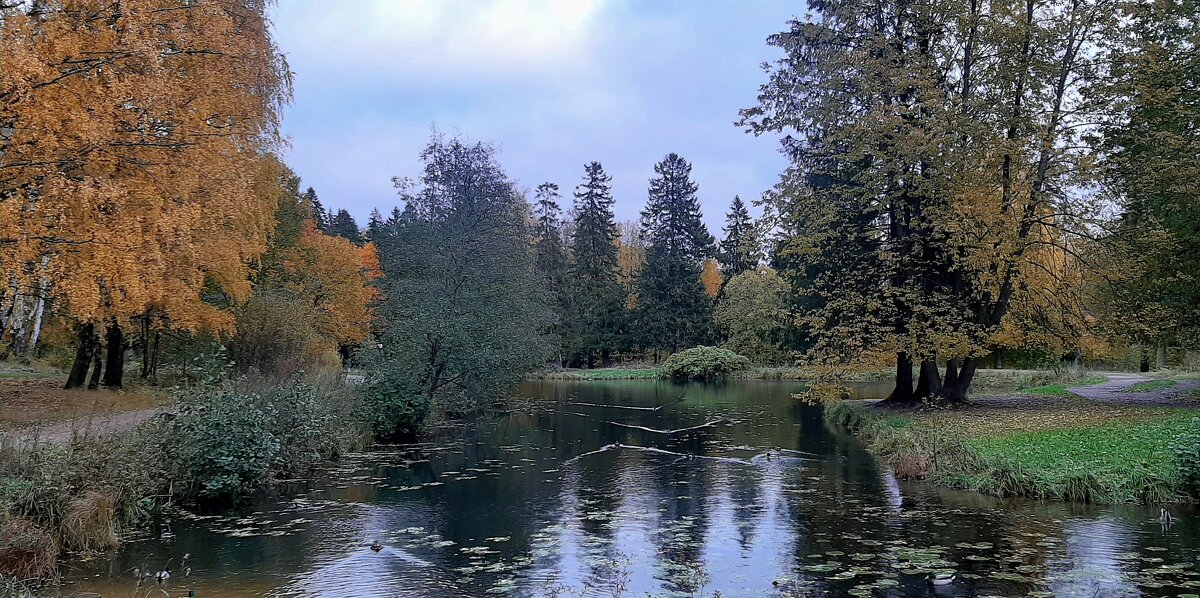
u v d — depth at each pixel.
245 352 18.52
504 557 7.24
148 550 7.49
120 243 9.62
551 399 28.53
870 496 9.81
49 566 6.62
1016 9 17.12
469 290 20.64
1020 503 9.07
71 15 10.06
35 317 18.69
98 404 14.71
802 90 18.83
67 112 9.21
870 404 19.92
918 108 16.86
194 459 9.41
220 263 14.26
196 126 11.59
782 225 19.55
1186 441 8.82
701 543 7.66
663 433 17.50
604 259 54.66
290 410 11.95
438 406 19.41
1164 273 16.59
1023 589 5.91
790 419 20.48
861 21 18.80
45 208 9.27
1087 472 9.15
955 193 15.69
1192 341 17.47
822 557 7.02
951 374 18.84
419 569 6.84
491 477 11.76
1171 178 15.33
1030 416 14.93
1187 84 16.75
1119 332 17.38
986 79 16.83
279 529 8.39
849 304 17.59
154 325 16.30
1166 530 7.61
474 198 25.11
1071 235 16.78
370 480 11.53
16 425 11.06
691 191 58.88
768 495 10.07
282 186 23.89
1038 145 15.79
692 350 43.53
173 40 11.78
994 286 17.34
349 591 6.23
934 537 7.59
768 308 44.50
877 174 16.97
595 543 7.73
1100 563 6.54
